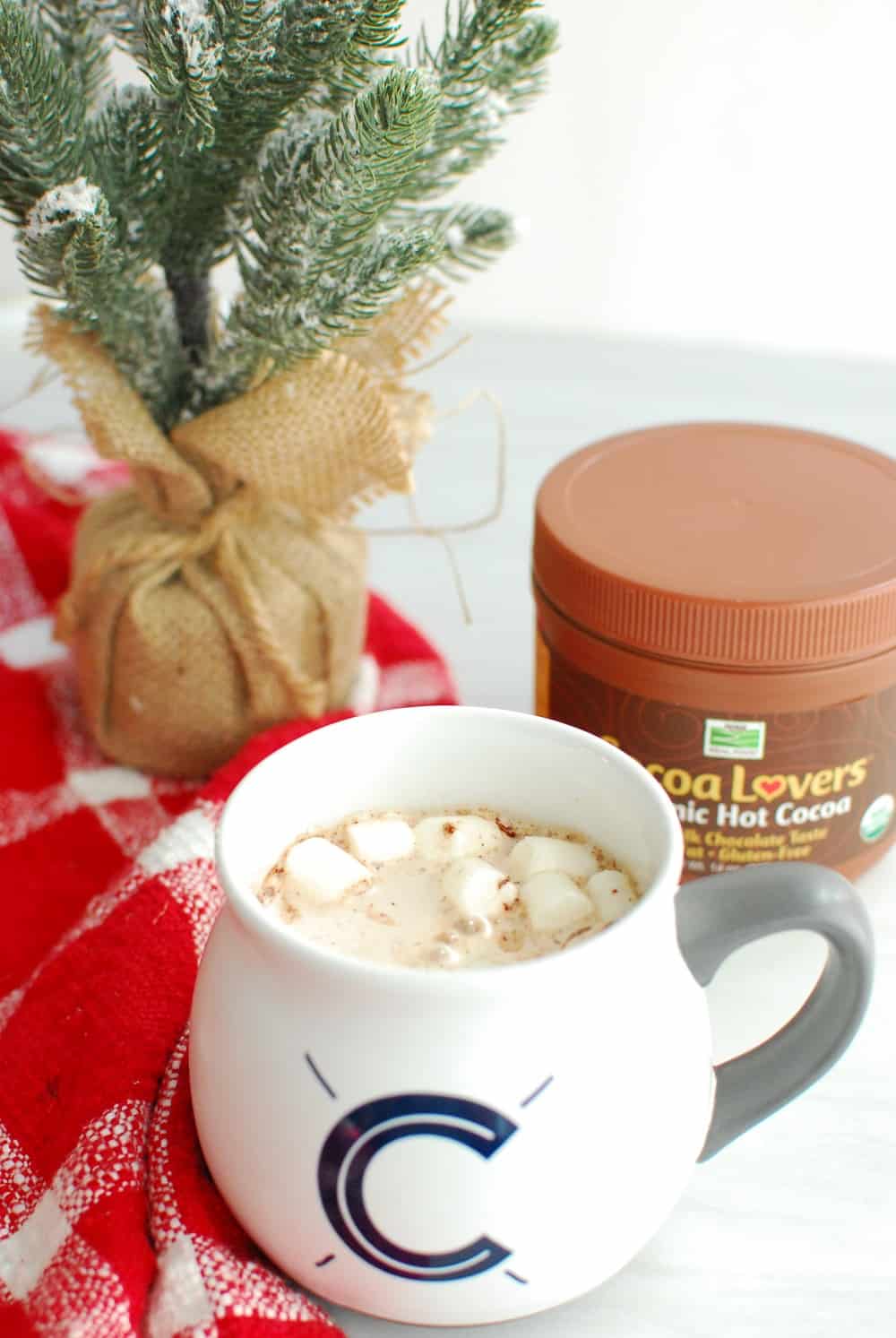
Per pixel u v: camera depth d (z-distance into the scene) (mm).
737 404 891
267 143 536
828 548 552
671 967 433
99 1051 492
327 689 637
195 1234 451
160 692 616
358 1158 414
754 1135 499
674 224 1002
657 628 532
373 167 501
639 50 932
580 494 588
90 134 542
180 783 639
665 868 425
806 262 1006
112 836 611
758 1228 475
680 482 596
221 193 553
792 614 521
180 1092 485
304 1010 415
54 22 576
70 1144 474
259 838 457
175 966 512
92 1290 434
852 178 968
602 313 1050
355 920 448
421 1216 416
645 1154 426
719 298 1031
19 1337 432
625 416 876
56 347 568
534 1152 413
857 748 545
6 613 706
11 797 623
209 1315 436
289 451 581
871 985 456
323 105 541
